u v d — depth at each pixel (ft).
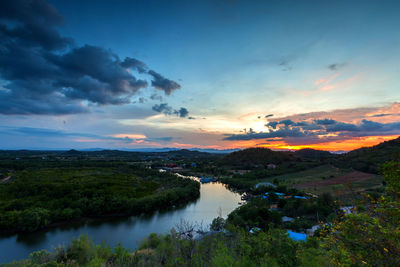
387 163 17.76
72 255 47.91
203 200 224.94
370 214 16.93
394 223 15.76
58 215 145.89
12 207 150.92
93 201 167.43
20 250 107.04
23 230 127.85
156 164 629.10
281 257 29.25
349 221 16.51
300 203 151.12
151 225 145.07
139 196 210.38
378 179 213.66
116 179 298.35
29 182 232.94
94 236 124.88
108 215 165.07
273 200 189.37
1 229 127.44
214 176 431.02
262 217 118.42
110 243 113.50
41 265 41.52
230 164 632.38
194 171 512.63
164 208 190.39
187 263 23.49
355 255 15.89
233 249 28.73
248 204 158.10
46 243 115.55
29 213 131.64
